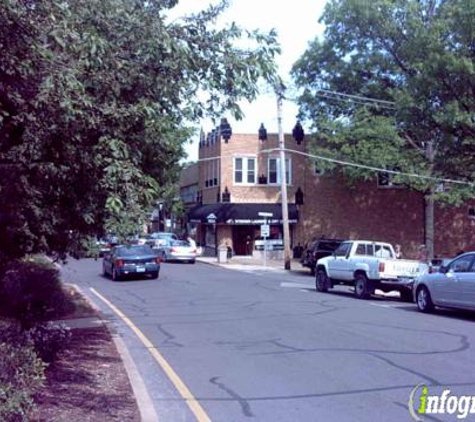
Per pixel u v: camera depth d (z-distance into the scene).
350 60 39.94
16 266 14.64
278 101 36.53
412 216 44.62
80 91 6.11
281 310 16.58
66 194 8.07
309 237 43.88
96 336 11.96
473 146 28.12
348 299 19.98
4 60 5.63
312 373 9.10
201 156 49.66
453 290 15.94
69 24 6.20
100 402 7.08
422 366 9.57
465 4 25.92
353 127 36.97
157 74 7.09
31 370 5.59
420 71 28.08
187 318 15.02
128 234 6.73
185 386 8.35
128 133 7.32
